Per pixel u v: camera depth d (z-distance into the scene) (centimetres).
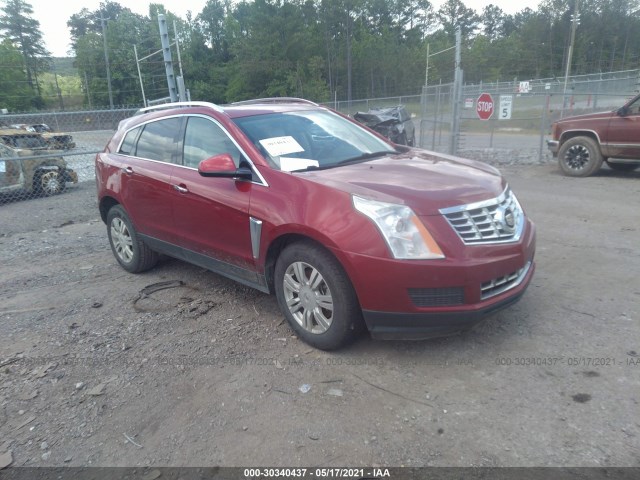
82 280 557
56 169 1194
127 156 538
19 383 352
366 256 320
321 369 345
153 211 494
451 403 301
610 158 1022
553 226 676
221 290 498
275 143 418
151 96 6988
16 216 955
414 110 2669
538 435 270
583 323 387
